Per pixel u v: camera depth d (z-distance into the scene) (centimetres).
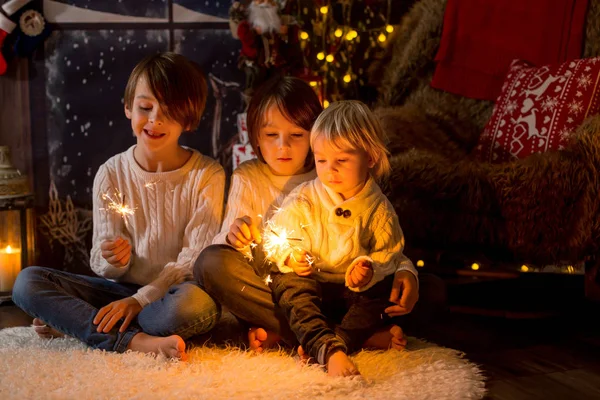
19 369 142
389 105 260
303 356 148
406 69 258
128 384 133
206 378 136
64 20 255
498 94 248
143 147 170
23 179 230
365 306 154
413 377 142
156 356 149
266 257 160
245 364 146
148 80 164
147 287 159
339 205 154
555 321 198
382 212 156
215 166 180
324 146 150
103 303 168
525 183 178
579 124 204
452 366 151
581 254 180
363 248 156
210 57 263
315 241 156
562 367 159
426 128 231
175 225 174
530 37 245
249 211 171
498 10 249
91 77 259
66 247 266
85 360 147
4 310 214
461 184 185
